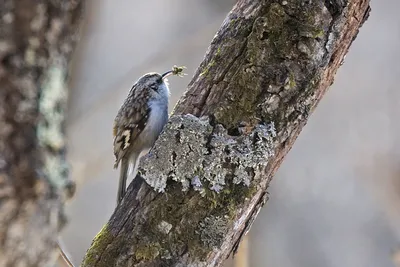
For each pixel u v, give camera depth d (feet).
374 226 35.12
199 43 25.94
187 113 19.21
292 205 36.17
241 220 19.16
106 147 32.53
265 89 19.16
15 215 18.44
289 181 36.73
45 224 18.48
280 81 19.16
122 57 46.83
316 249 35.55
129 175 20.21
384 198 34.91
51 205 18.48
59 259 19.15
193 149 19.15
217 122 19.17
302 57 19.16
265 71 19.16
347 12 19.19
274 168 19.19
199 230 19.12
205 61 19.30
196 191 19.13
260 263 33.81
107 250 19.16
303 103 19.17
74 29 18.52
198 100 19.22
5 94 18.43
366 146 37.27
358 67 40.88
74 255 34.71
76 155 26.14
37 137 18.45
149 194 19.16
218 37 19.31
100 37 42.83
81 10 18.53
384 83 40.29
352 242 35.47
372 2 42.24
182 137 19.15
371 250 35.04
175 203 19.13
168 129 19.17
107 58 45.34
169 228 19.12
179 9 45.73
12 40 18.43
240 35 19.25
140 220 19.16
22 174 18.44
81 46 30.91
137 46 48.47
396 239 34.17
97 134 33.50
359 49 41.63
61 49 18.49
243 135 19.15
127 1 49.55
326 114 39.09
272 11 19.19
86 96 36.42
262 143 19.15
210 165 19.13
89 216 36.32
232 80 19.20
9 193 18.43
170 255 19.11
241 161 19.13
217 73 19.22
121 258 19.13
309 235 35.65
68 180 18.52
